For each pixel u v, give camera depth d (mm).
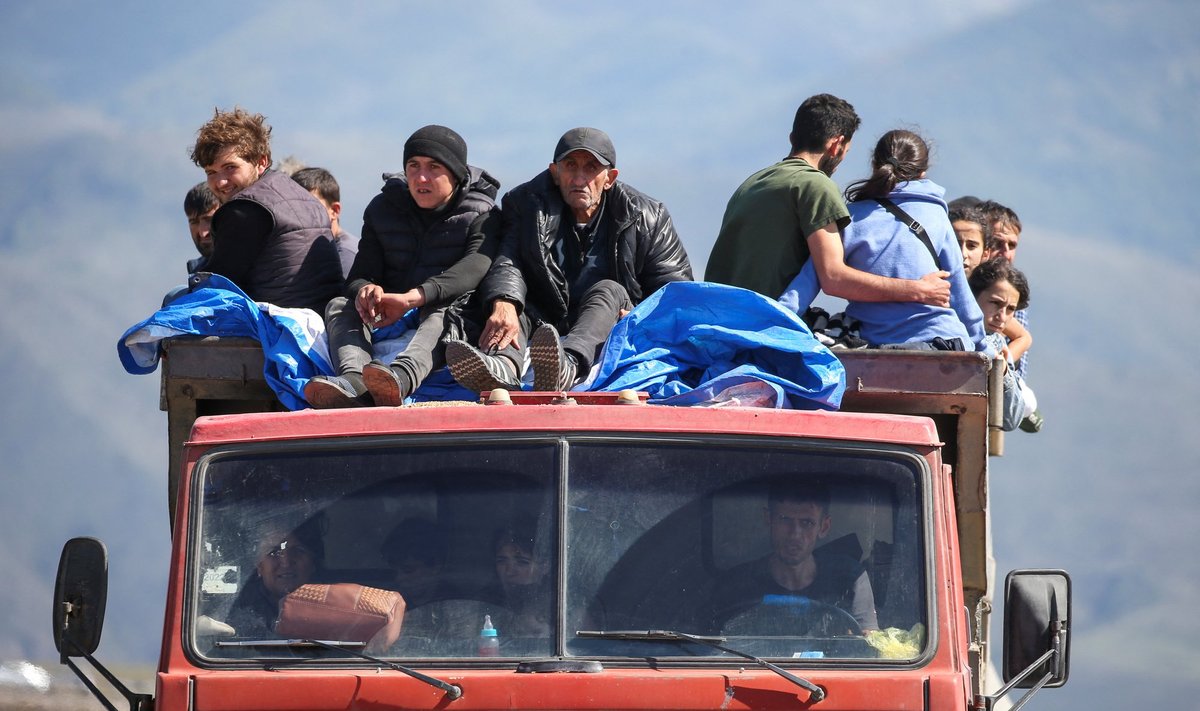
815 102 23859
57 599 15477
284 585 14922
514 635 14547
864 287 21734
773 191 22656
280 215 22484
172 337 20109
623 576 14781
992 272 28406
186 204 29000
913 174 23016
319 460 15273
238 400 20219
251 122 24156
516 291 21625
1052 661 15922
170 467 19984
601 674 14164
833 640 14711
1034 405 28141
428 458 15195
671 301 19188
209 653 14594
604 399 16953
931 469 15312
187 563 14906
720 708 14133
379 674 14234
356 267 22656
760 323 18797
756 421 15344
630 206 22516
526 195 22531
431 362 20641
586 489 14984
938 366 18828
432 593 14758
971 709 15664
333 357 20406
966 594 18969
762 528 15008
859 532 15102
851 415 15461
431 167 22156
